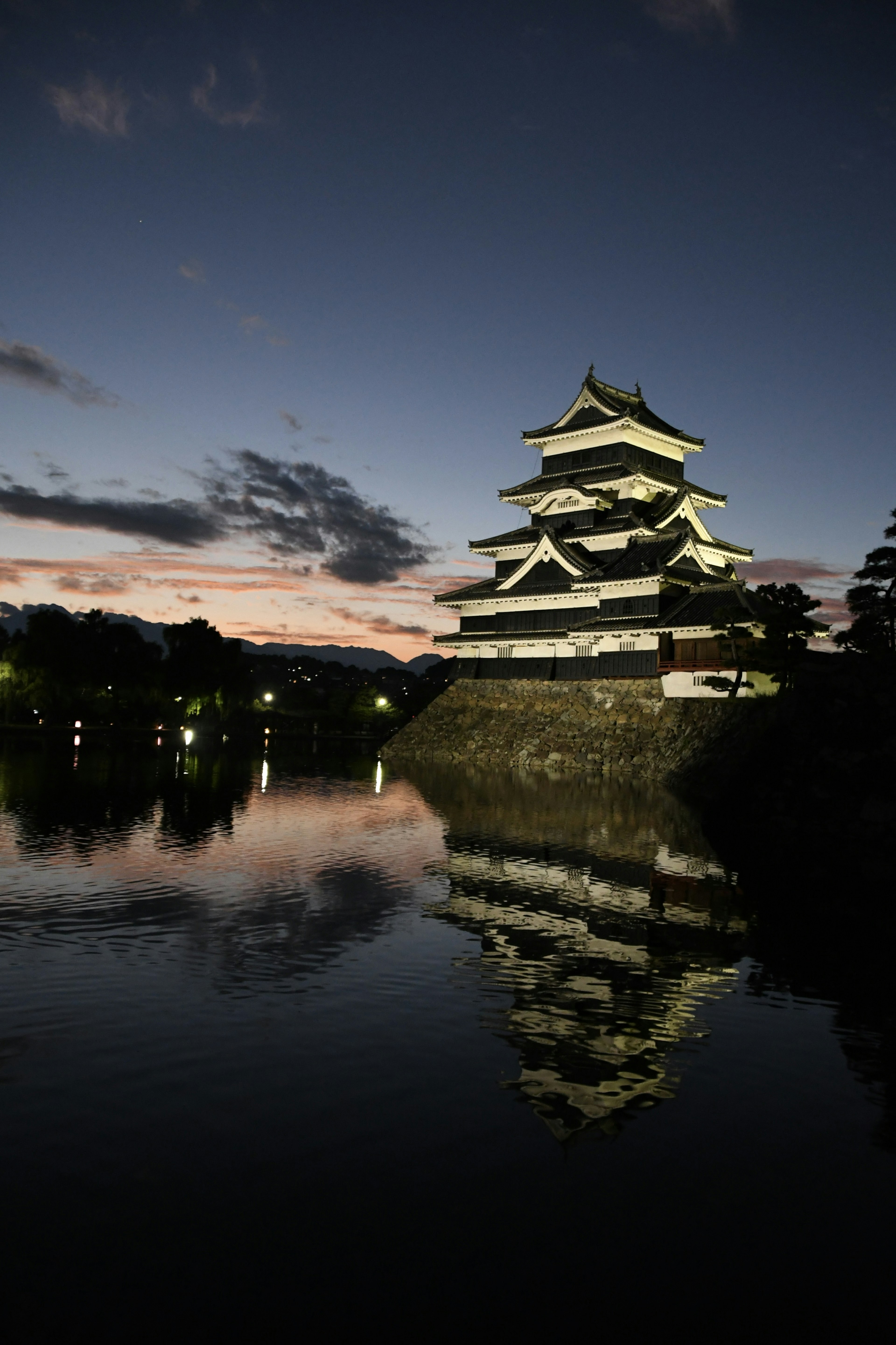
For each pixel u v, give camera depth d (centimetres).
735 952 1952
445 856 3039
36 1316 779
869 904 2433
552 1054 1368
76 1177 991
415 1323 780
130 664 13162
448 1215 940
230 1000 1566
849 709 4553
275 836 3459
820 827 3509
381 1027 1455
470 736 8031
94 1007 1515
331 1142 1080
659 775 6131
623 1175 1030
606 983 1722
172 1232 898
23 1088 1204
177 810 4219
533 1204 963
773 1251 895
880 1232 932
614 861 2994
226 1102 1177
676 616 6881
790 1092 1261
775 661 5497
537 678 8031
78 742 10244
